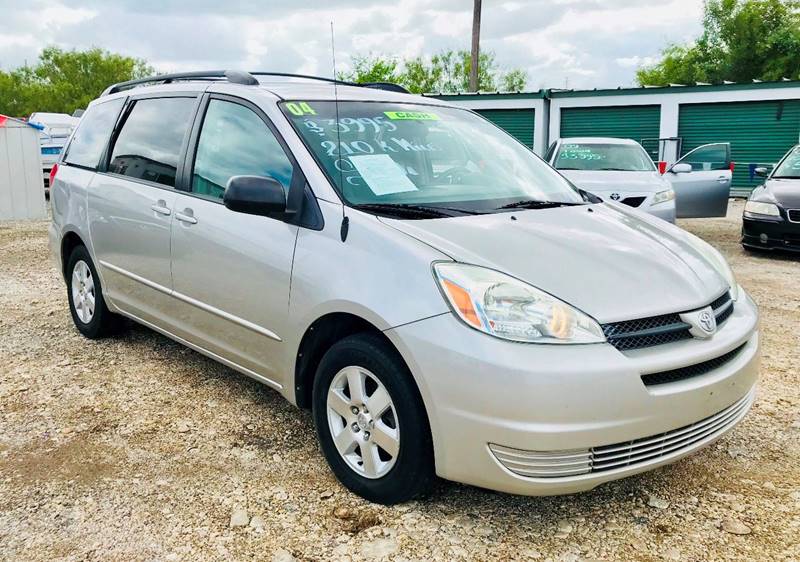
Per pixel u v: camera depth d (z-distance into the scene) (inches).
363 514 112.4
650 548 104.8
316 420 123.0
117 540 106.0
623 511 114.8
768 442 139.5
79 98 2397.9
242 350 139.9
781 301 258.7
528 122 863.1
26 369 177.9
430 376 101.0
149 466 128.6
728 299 124.0
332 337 123.7
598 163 382.0
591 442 97.0
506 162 155.9
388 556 102.3
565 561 101.7
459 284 102.0
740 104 775.1
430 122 154.0
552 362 96.0
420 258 106.7
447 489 119.4
